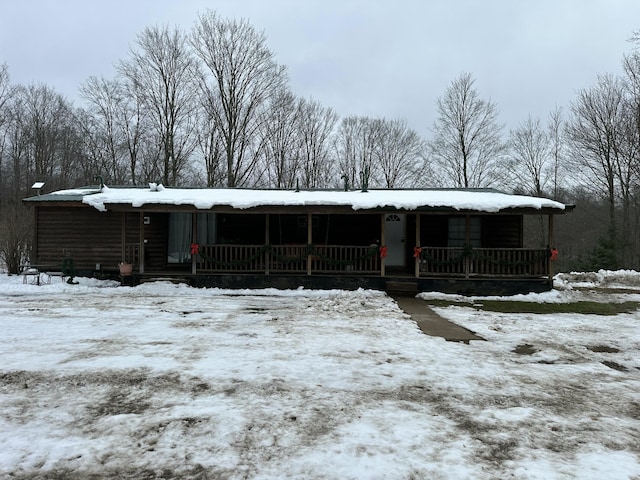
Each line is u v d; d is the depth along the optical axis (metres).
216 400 4.39
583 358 6.20
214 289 12.66
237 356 5.90
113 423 3.85
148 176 30.48
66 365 5.41
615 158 26.58
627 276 16.67
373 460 3.29
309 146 34.03
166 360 5.67
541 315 9.65
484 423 3.99
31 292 11.72
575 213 33.06
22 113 33.50
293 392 4.64
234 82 30.02
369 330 7.68
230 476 3.04
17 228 15.64
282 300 11.12
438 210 12.11
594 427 3.95
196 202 12.52
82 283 13.14
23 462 3.19
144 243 14.11
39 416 3.98
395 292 12.20
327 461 3.26
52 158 34.00
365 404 4.37
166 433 3.67
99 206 12.52
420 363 5.74
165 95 30.06
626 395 4.77
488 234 14.27
